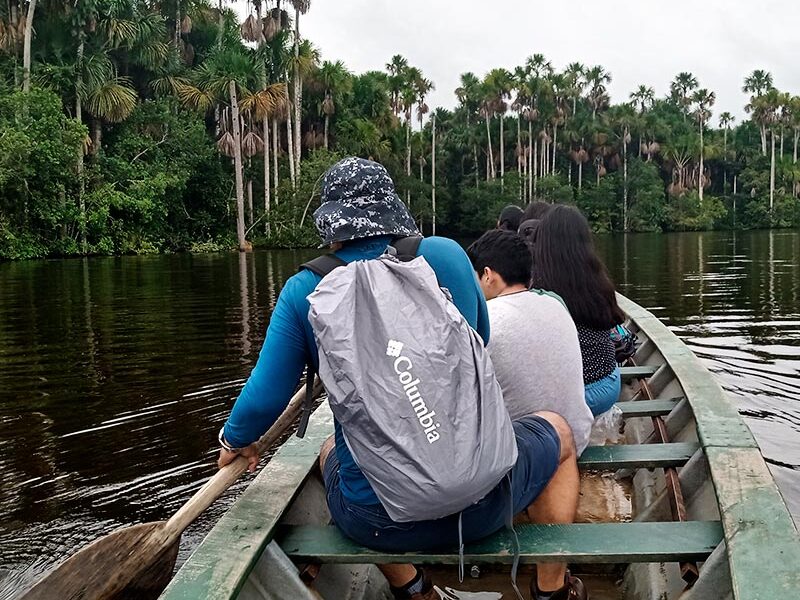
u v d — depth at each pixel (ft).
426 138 183.83
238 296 43.14
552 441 6.79
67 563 7.02
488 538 6.62
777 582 5.46
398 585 7.14
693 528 6.75
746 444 8.20
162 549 7.04
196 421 17.58
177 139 107.45
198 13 131.23
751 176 221.87
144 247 100.32
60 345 27.22
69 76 94.84
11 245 84.43
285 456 8.48
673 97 256.93
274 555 6.56
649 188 198.80
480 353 5.98
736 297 40.83
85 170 94.89
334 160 116.67
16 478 14.20
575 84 215.10
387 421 5.61
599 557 6.33
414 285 5.87
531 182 185.06
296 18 121.19
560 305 8.12
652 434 11.33
